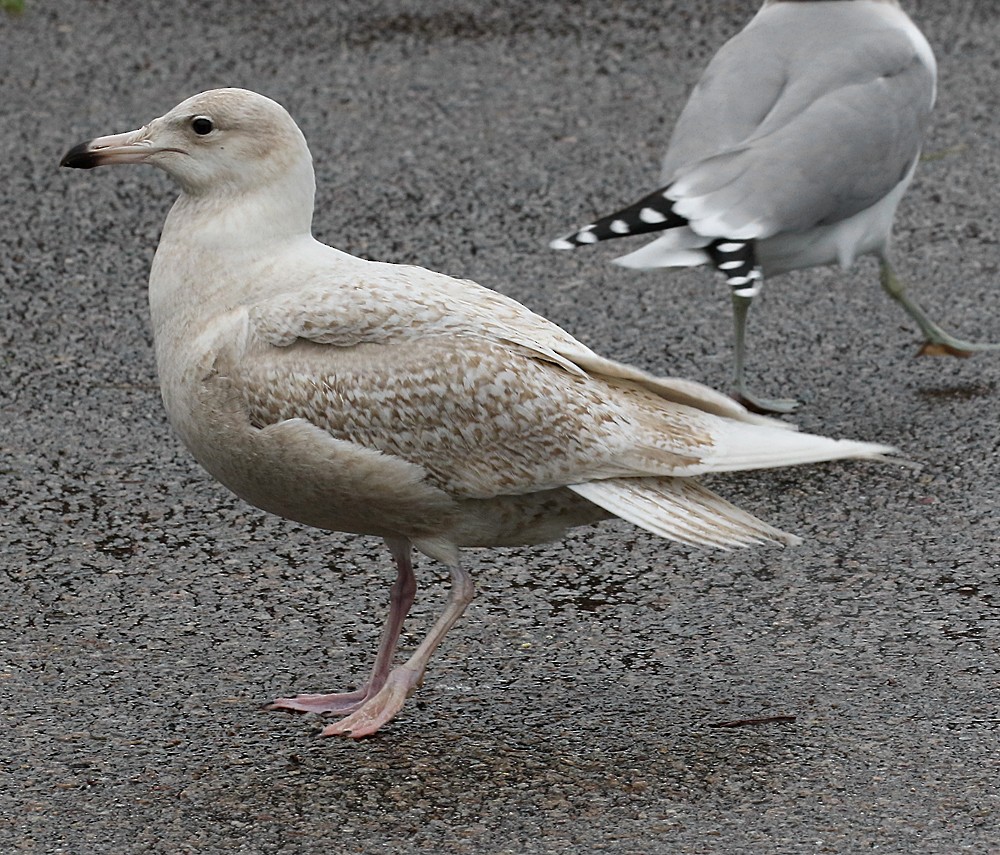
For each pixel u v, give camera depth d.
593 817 8.05
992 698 9.17
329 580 10.72
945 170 17.41
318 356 8.79
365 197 16.84
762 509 11.62
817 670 9.55
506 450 8.78
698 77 19.44
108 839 7.91
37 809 8.17
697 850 7.75
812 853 7.72
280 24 20.84
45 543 11.12
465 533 9.14
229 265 9.05
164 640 9.94
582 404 8.81
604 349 14.15
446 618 9.12
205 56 19.84
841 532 11.27
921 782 8.33
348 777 8.45
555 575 10.76
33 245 15.95
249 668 9.66
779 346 14.20
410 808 8.16
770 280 15.41
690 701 9.22
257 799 8.25
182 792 8.32
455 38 20.48
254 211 9.09
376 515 9.05
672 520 8.77
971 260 15.69
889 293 13.82
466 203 16.77
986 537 11.15
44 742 8.80
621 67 19.72
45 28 20.61
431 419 8.73
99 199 16.89
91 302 14.91
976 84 19.25
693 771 8.47
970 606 10.27
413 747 8.74
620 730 8.90
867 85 13.12
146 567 10.83
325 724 9.00
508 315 9.10
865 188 12.96
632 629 10.08
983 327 14.51
